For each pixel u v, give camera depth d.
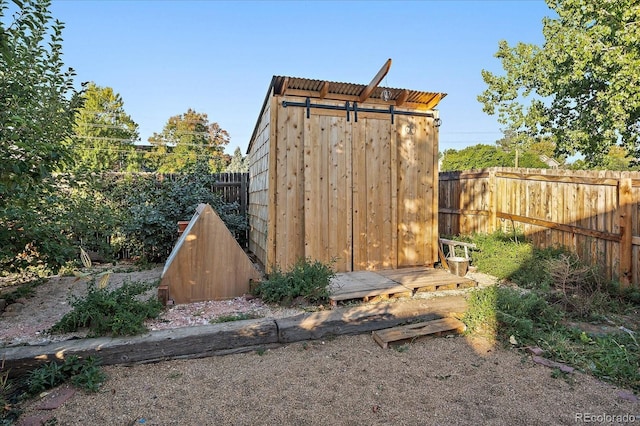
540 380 2.89
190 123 29.27
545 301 4.18
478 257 6.49
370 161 5.99
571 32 9.61
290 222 5.58
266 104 6.07
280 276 4.72
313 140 5.64
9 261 4.57
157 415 2.42
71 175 5.50
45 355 2.95
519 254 5.89
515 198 6.86
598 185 5.19
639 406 2.51
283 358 3.33
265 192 6.11
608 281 4.82
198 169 8.76
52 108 4.20
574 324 4.00
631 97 7.96
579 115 11.16
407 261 6.31
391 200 6.12
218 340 3.39
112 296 3.75
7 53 2.67
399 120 6.19
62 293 5.21
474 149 24.23
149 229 7.07
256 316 3.96
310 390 2.74
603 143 10.27
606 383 2.83
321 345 3.63
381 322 4.01
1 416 2.36
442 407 2.51
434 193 6.48
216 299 4.67
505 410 2.47
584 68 9.26
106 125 19.75
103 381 2.85
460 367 3.13
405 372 3.04
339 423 2.33
